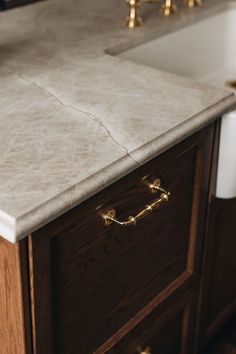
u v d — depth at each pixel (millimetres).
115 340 1186
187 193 1226
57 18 1532
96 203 975
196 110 1132
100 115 1098
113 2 1663
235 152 1250
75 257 995
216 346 1715
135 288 1188
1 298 973
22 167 941
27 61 1290
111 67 1288
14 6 1614
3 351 1042
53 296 987
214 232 1378
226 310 1605
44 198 876
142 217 1107
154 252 1200
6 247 900
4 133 1029
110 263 1085
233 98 1200
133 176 1030
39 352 1000
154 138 1037
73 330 1069
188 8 1628
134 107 1132
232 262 1519
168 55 1563
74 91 1179
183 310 1403
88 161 964
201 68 1695
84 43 1396
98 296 1093
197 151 1192
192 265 1335
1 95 1147
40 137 1022
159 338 1355
